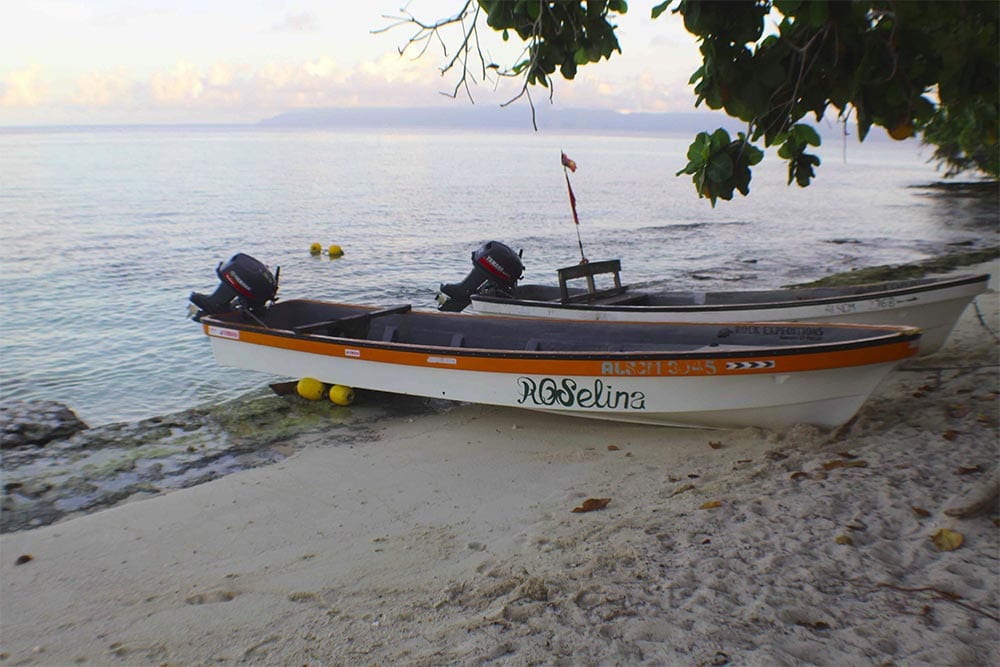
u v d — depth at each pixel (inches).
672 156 4355.3
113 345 478.0
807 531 175.8
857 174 2716.5
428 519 220.1
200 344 478.6
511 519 215.0
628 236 1043.3
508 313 378.9
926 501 186.7
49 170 2361.0
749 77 103.5
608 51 143.6
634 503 213.6
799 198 1663.4
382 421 316.2
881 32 101.3
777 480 211.2
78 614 176.2
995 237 995.3
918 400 273.0
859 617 139.0
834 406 249.9
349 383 326.6
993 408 252.5
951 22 102.0
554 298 412.2
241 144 5374.0
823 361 240.2
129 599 182.2
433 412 325.1
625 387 269.4
